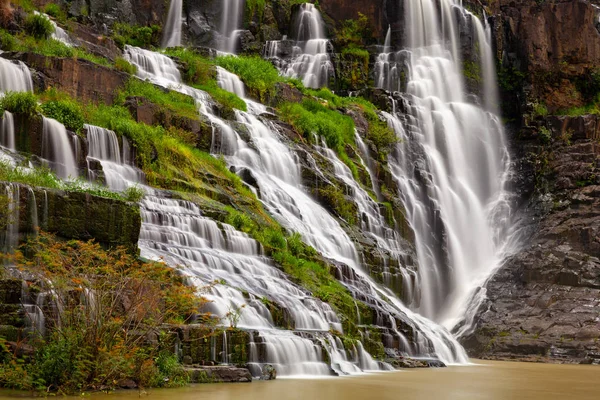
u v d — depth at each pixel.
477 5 57.62
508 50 55.22
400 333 27.25
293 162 36.03
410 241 40.47
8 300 15.23
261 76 43.69
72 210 19.03
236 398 14.02
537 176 47.53
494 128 51.66
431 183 45.00
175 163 29.39
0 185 17.75
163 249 22.00
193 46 52.50
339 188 36.66
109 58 37.19
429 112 49.81
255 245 26.19
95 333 14.27
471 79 54.84
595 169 45.19
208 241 24.44
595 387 19.89
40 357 14.23
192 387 15.66
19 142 24.00
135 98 30.94
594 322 35.53
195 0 56.25
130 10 51.94
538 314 37.47
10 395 13.55
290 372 19.27
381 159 43.41
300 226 31.69
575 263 39.53
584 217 42.38
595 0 58.47
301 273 26.38
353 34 57.59
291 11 58.19
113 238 19.77
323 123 40.69
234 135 34.31
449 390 17.59
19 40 33.16
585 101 53.88
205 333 17.42
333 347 21.66
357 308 26.14
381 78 54.72
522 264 40.78
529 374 24.41
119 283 15.24
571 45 54.03
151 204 24.53
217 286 20.50
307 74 53.94
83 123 26.38
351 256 33.19
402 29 57.19
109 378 14.47
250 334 18.62
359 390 16.64
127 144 27.83
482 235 46.16
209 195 28.64
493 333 36.88
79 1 48.12
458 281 43.06
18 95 24.47
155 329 16.14
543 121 50.38
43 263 15.64
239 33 55.81
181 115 32.25
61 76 29.59
